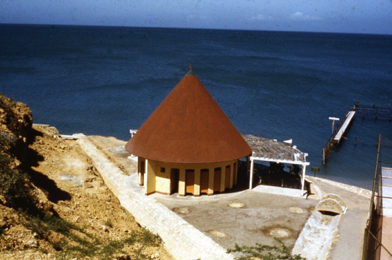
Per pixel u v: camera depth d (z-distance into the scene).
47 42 183.38
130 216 23.59
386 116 63.53
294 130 52.84
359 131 54.22
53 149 32.25
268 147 27.91
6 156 20.89
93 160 32.66
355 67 125.62
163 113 26.05
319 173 38.31
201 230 20.58
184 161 24.16
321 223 22.48
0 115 26.48
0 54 122.19
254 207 23.92
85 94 69.19
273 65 121.06
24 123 31.19
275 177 29.89
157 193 25.75
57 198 22.06
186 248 19.20
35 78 82.00
